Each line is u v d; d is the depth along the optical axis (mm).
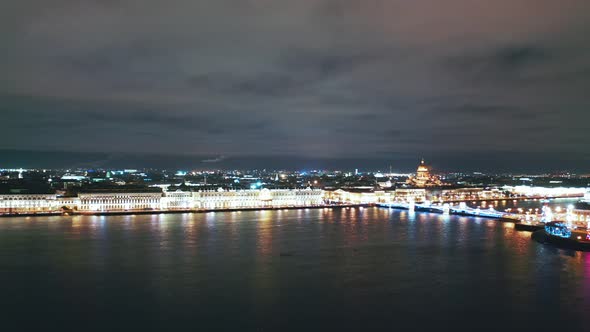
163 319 137000
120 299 153125
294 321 135875
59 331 129250
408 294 159250
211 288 164625
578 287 166750
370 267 195125
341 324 134125
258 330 130000
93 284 168875
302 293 159625
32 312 142250
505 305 148875
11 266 193500
